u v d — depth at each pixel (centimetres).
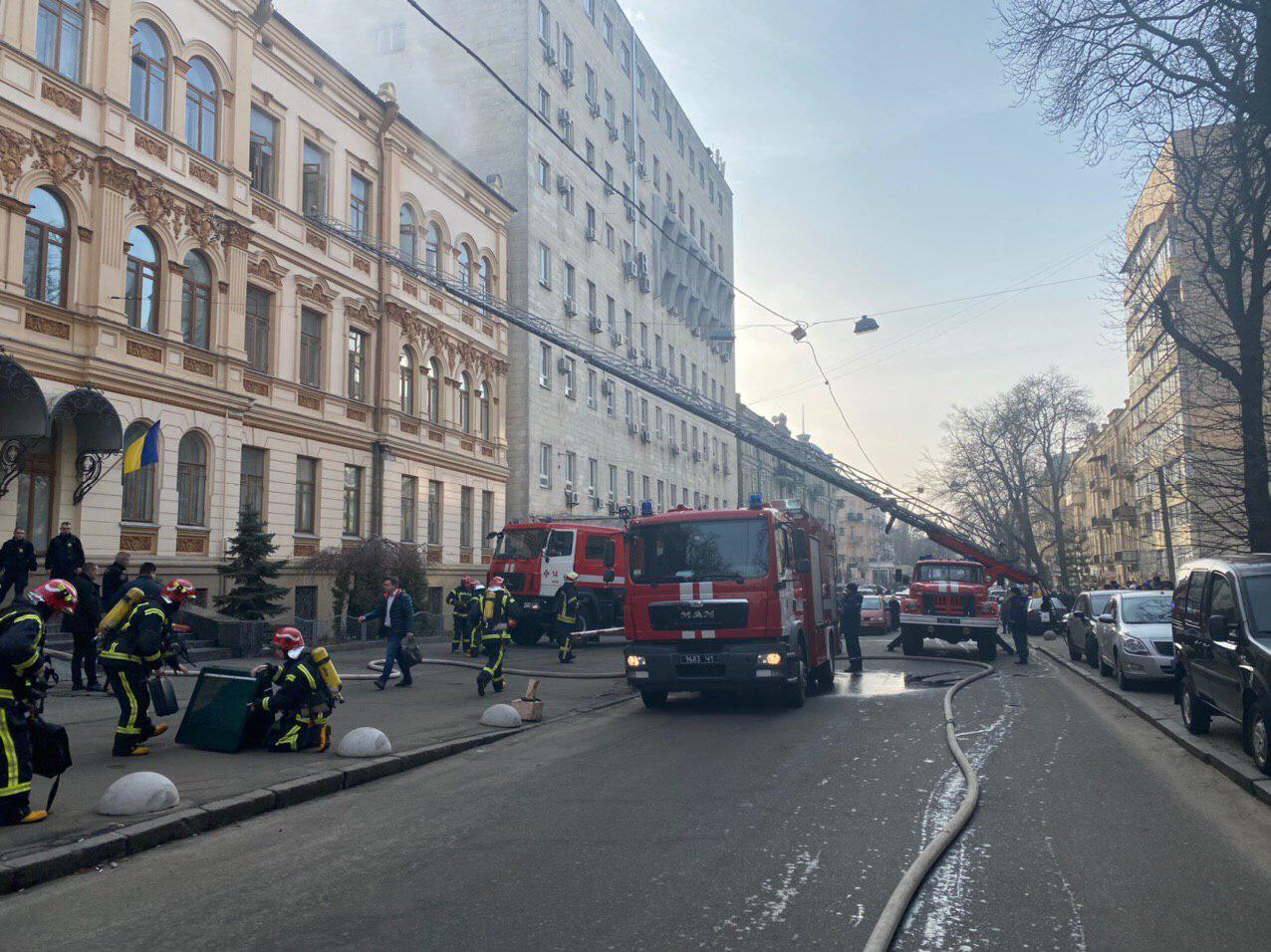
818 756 1013
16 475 1723
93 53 1984
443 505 3338
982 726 1244
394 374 3030
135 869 615
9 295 1781
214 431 2275
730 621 1370
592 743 1123
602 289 4875
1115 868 610
